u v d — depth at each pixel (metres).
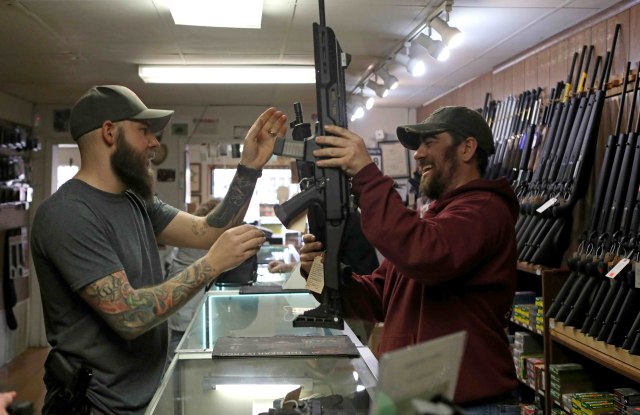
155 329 1.56
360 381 1.26
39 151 5.92
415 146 1.64
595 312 2.44
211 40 3.47
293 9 2.89
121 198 1.51
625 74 2.57
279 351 1.49
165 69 4.17
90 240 1.35
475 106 4.68
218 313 1.92
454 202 1.41
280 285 2.43
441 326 1.37
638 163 2.36
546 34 3.37
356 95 5.13
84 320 1.42
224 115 6.16
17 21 3.06
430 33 3.13
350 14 2.97
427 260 1.21
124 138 1.46
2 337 5.15
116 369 1.43
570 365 2.74
